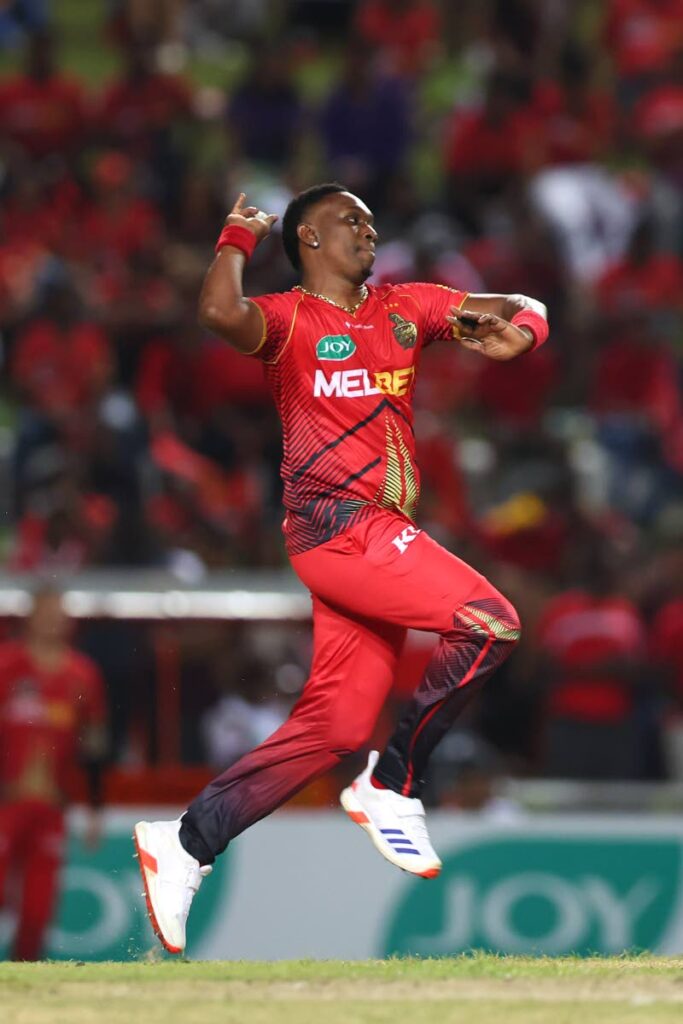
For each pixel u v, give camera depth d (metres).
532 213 49.44
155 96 52.84
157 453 39.41
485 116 52.44
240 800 16.91
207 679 30.44
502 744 34.31
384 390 16.58
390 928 29.31
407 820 16.92
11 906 29.14
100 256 48.44
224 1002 14.84
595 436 45.12
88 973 16.81
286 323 16.44
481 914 29.42
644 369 45.88
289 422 16.62
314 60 62.28
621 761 32.78
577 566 35.91
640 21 58.50
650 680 33.50
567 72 56.56
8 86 52.88
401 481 16.61
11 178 50.09
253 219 16.67
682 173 52.56
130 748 29.97
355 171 51.69
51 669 29.67
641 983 16.08
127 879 29.28
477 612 16.27
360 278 16.81
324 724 16.81
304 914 29.23
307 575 16.66
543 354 46.72
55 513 35.94
